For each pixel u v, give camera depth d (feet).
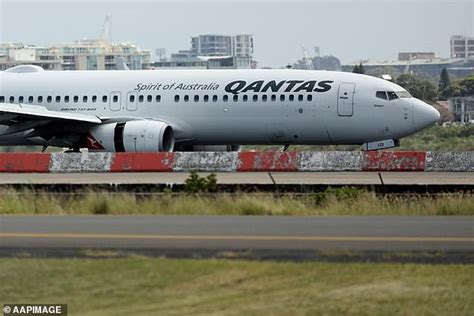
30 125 508.12
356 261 200.13
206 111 500.33
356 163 429.38
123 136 492.13
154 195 314.14
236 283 183.73
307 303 172.55
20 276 190.39
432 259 202.08
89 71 531.91
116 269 194.39
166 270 192.75
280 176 406.62
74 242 226.58
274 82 492.13
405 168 427.33
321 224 256.93
